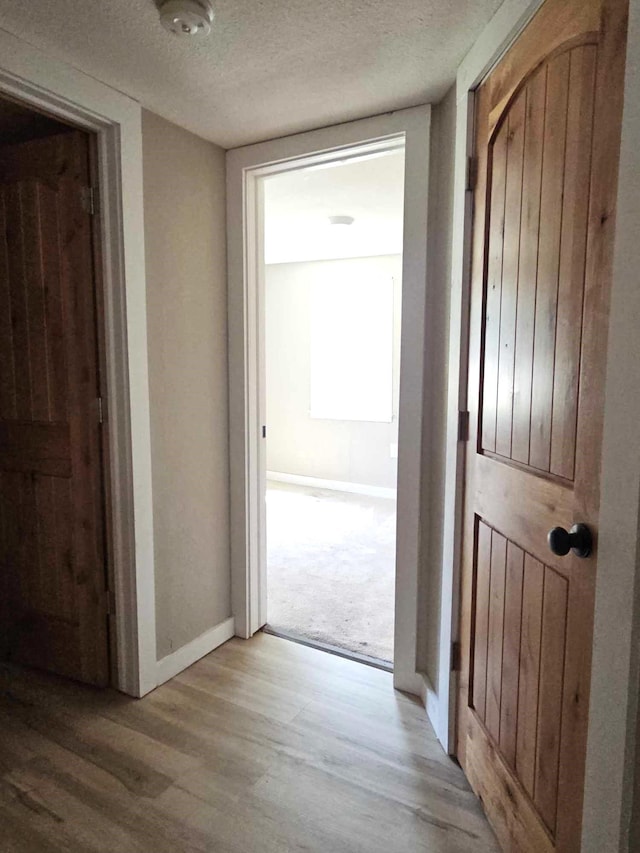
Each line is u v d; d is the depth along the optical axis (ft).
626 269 2.68
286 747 5.62
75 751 5.53
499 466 4.45
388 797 4.97
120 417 6.13
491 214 4.62
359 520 13.91
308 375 17.61
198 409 7.13
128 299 5.95
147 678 6.52
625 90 2.67
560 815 3.49
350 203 10.46
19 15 4.38
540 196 3.76
